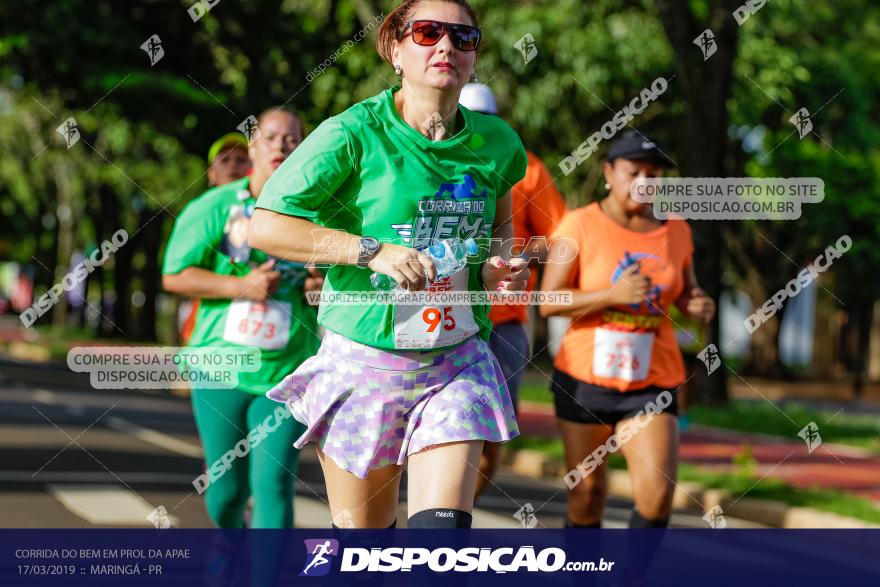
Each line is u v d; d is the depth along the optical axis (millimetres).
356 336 4555
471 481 4434
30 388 26656
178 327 45812
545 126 29406
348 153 4500
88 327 69625
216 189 7270
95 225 56031
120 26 25672
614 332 7121
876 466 15953
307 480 12539
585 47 27188
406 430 4566
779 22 32625
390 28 4730
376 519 4695
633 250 7285
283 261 6965
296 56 26000
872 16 41031
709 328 22828
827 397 41812
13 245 82062
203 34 26188
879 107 43125
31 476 12023
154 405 24109
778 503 12117
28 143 53219
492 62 27688
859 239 42625
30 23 25156
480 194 4668
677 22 21547
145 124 27734
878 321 54000
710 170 21547
